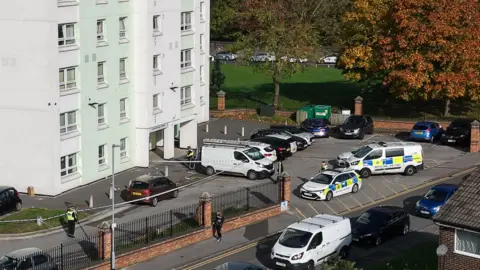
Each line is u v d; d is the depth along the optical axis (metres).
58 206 55.16
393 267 44.12
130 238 47.25
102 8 61.03
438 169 66.50
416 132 75.94
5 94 57.31
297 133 74.25
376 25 82.69
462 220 34.88
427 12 78.75
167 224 50.25
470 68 78.69
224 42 132.88
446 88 78.31
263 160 63.44
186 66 73.81
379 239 48.72
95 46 60.53
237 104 92.94
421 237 50.28
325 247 44.84
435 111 87.44
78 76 59.19
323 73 119.69
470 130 73.62
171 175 64.06
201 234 49.22
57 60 56.66
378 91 98.38
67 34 58.19
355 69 86.75
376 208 51.09
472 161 68.88
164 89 67.81
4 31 56.66
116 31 63.06
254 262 45.81
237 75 117.12
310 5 94.06
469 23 78.75
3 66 57.03
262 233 50.88
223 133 79.88
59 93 57.16
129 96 65.38
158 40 66.50
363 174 63.78
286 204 55.25
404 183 62.59
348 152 66.38
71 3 57.62
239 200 56.06
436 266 44.00
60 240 48.66
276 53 88.12
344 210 55.84
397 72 79.06
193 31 74.31
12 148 57.78
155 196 55.62
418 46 78.88
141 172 64.75
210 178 63.44
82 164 60.12
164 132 69.00
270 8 89.38
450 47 77.56
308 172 65.12
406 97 80.06
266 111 86.81
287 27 89.31
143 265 45.03
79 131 59.62
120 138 64.56
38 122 57.03
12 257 40.84
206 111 84.62
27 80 56.78
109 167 63.16
